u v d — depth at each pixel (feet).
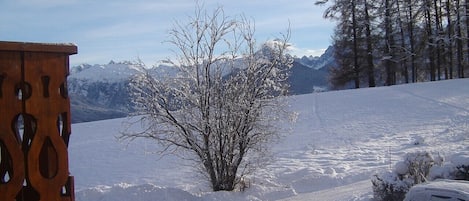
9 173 10.71
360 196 29.63
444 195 16.85
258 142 38.06
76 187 49.65
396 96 113.39
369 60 152.56
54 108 10.53
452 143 57.57
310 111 101.96
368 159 51.72
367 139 68.80
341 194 32.53
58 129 10.58
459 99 101.81
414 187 18.22
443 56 155.12
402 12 155.33
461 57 153.28
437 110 91.86
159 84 37.22
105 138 88.33
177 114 37.09
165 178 50.16
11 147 10.07
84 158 69.46
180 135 37.37
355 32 151.74
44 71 10.43
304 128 82.48
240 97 37.04
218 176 37.58
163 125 37.50
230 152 37.22
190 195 32.86
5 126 10.02
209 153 37.40
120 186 33.76
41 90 10.41
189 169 53.78
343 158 54.03
